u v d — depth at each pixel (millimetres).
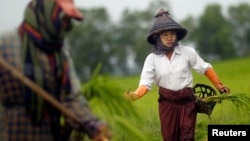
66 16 4945
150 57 8062
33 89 4887
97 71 5727
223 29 141625
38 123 5020
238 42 143750
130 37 140875
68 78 5070
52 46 4965
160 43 7957
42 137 5047
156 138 8602
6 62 4918
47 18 4906
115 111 5625
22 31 4977
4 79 4938
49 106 5031
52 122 5074
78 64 129875
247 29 143750
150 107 9805
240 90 11297
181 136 8016
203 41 142750
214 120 9141
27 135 5016
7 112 5020
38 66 4941
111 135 5117
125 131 5500
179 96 7953
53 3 4922
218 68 61125
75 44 130375
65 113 4992
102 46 134500
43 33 4918
